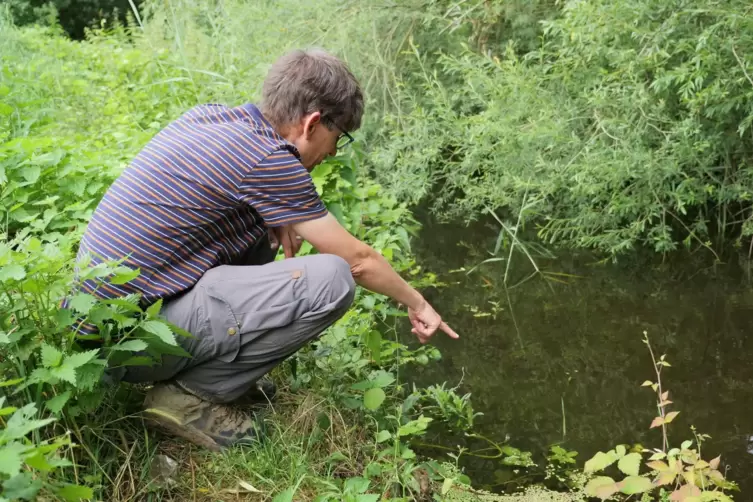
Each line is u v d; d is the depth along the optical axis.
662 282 4.41
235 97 5.10
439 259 4.84
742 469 2.62
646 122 4.41
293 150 2.16
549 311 4.08
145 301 2.06
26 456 1.47
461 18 5.46
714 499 2.27
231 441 2.22
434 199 5.94
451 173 5.42
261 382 2.49
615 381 3.33
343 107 2.24
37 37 7.88
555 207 5.29
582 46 4.51
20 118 3.97
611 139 4.70
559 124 4.53
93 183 3.31
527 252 4.67
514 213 5.18
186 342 2.10
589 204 4.84
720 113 4.35
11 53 6.70
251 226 2.23
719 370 3.39
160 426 2.19
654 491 2.51
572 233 5.00
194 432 2.19
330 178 3.26
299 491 2.15
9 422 1.58
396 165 5.68
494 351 3.63
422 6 5.91
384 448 2.53
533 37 5.59
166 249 2.08
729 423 2.94
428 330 2.37
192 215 2.08
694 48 4.22
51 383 1.80
